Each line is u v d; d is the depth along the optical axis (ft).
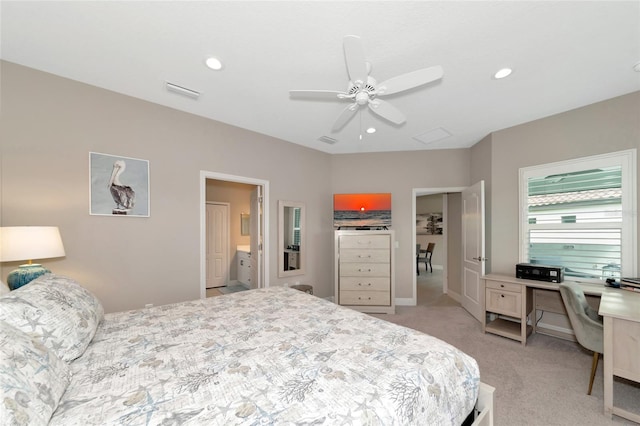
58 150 7.61
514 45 6.31
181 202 9.89
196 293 10.18
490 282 10.40
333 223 14.89
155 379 3.39
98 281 8.16
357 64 5.42
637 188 8.39
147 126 9.16
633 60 6.87
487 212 12.24
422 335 4.72
